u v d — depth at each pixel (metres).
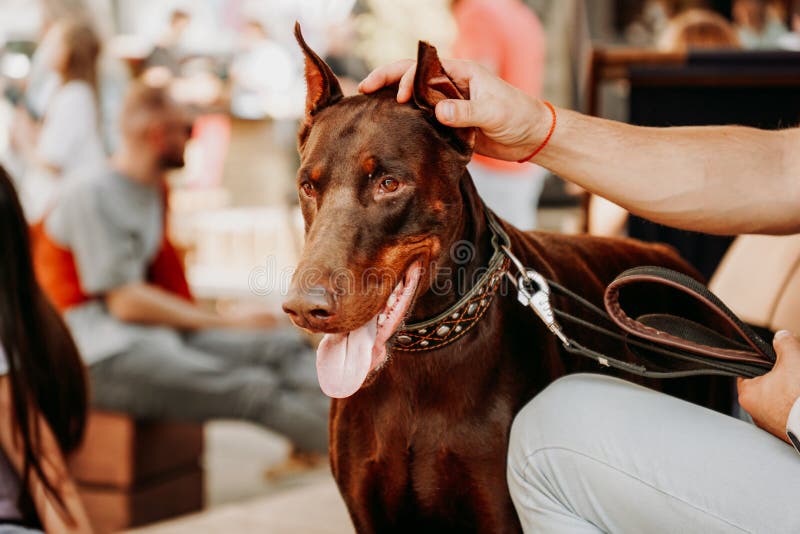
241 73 7.96
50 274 3.96
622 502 1.72
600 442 1.74
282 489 4.70
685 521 1.65
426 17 8.74
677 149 1.95
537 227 7.39
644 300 2.72
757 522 1.57
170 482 4.17
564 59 8.35
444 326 2.05
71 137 5.48
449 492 2.15
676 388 2.68
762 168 1.95
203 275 6.54
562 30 8.33
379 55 8.62
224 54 7.90
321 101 2.08
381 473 2.17
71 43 5.51
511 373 2.12
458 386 2.09
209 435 5.79
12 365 2.24
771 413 1.65
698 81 3.71
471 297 2.05
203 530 3.40
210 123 7.62
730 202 1.95
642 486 1.68
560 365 2.25
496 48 5.69
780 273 2.87
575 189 6.33
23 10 7.77
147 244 4.05
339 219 1.87
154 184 4.05
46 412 2.48
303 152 2.04
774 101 3.71
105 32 8.04
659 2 8.50
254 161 8.00
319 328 1.80
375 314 1.87
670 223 2.00
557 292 2.12
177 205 7.36
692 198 1.95
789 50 3.63
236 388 3.99
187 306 4.07
